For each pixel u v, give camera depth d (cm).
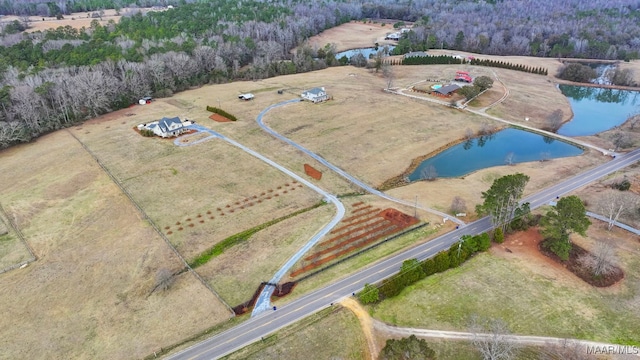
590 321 6294
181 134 12862
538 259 7562
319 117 14075
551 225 7544
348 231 8344
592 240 8006
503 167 11031
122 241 8256
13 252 8031
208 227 8638
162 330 6284
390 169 11038
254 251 7888
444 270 7294
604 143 12381
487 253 7731
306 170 10838
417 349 5375
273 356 5803
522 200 9319
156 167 10938
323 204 9388
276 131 13062
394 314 6481
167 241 8212
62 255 7919
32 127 12825
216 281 7200
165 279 7006
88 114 14325
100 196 9731
